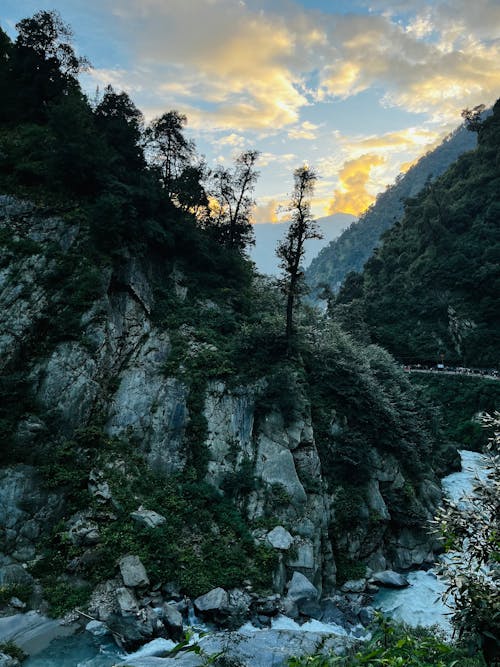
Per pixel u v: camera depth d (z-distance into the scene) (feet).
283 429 104.68
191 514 88.53
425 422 159.63
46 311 98.53
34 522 79.30
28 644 63.36
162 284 128.57
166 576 76.54
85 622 68.03
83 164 113.50
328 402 118.73
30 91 135.95
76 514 82.17
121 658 61.41
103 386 99.14
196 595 75.97
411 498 117.08
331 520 100.99
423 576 101.86
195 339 117.39
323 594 88.94
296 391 108.47
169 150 150.00
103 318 101.96
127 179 127.85
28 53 139.33
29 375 92.07
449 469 168.04
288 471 98.78
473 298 278.87
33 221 108.58
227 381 108.99
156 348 111.96
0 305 96.68
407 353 281.74
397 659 20.84
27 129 129.18
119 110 146.00
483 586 28.89
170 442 98.68
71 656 61.41
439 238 324.19
